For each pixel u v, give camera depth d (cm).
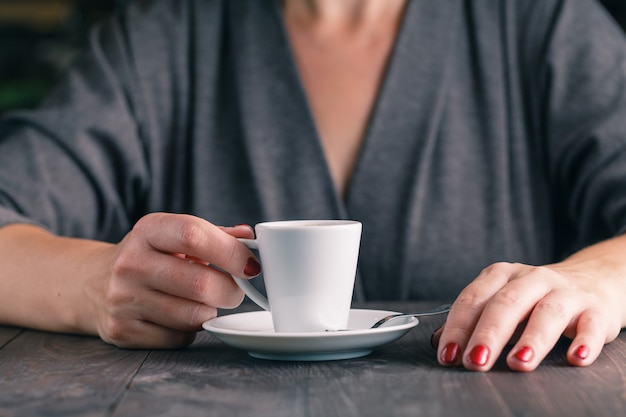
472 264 110
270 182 110
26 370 66
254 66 112
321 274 67
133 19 117
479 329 64
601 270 74
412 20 110
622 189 101
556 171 110
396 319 73
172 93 115
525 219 112
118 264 72
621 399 57
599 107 107
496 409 55
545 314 65
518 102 112
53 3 238
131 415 55
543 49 111
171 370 65
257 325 74
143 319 72
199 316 71
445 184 110
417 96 109
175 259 71
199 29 115
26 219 92
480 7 113
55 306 80
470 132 111
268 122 111
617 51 110
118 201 112
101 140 109
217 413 55
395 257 109
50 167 106
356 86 111
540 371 63
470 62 112
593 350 64
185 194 115
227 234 69
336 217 110
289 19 115
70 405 57
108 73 112
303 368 65
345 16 113
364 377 62
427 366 65
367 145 108
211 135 113
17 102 230
